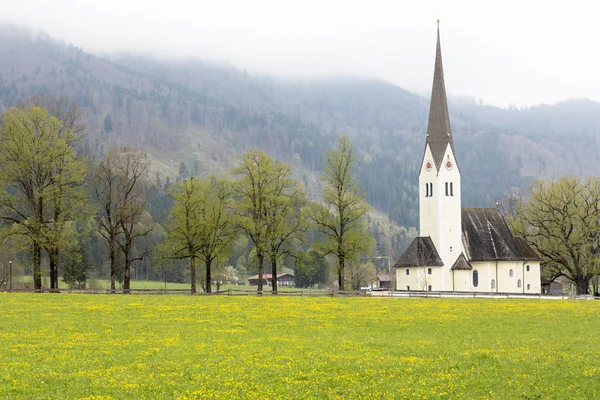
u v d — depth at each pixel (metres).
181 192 104.62
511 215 153.50
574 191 128.50
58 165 96.31
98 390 36.03
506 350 48.34
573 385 38.09
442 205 134.00
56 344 49.25
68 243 96.12
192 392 35.59
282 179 110.38
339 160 113.56
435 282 131.50
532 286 135.38
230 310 73.06
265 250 105.25
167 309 73.06
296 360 43.66
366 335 56.09
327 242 112.88
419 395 35.78
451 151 135.38
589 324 65.44
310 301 87.81
